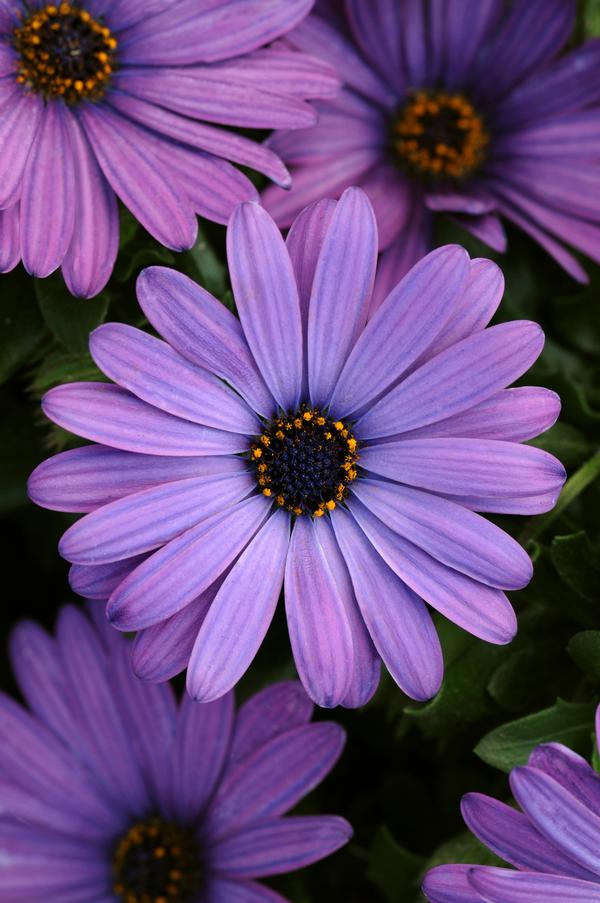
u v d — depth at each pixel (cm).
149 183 32
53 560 36
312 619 31
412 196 35
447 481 31
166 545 31
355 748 36
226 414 31
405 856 34
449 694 32
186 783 34
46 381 32
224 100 32
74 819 35
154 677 31
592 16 36
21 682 34
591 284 35
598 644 32
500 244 33
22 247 31
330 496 32
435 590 31
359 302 31
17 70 32
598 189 35
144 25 33
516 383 34
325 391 32
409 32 35
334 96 33
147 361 30
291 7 32
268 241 31
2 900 34
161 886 34
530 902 30
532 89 36
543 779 30
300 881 34
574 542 32
